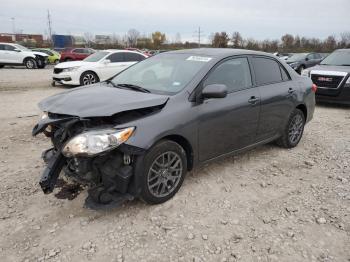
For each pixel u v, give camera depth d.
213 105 3.88
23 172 4.26
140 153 3.18
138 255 2.81
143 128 3.22
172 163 3.60
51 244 2.91
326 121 7.77
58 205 3.50
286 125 5.23
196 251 2.88
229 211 3.50
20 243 2.91
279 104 4.90
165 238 3.03
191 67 4.05
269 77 4.87
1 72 18.95
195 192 3.86
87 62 12.55
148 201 3.46
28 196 3.66
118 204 3.16
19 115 7.47
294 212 3.52
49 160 3.47
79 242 2.95
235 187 4.04
